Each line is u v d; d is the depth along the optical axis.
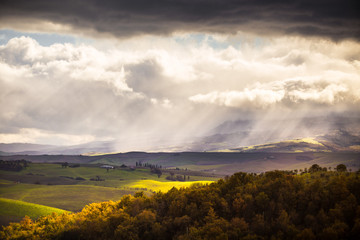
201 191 135.50
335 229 91.94
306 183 119.75
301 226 99.81
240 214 113.56
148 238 119.25
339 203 102.12
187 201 132.25
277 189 117.56
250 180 137.25
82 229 134.75
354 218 95.31
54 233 138.38
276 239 95.31
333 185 107.88
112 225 131.75
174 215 126.38
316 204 105.25
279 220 102.06
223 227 106.69
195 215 122.25
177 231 117.69
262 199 113.06
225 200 122.81
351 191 106.00
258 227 102.50
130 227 122.62
